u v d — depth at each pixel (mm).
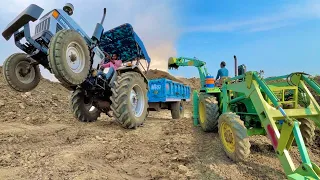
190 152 4324
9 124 6574
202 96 6051
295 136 2695
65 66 4539
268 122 3250
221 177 3309
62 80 4645
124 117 6121
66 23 5410
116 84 6219
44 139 5066
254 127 4535
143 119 6914
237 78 4469
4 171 3158
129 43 7660
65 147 4406
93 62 5984
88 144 4648
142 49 7957
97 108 7422
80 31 5805
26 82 5781
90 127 6539
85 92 6895
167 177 3301
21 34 5133
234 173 3443
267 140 5211
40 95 11672
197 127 6488
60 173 3100
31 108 8977
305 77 3902
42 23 5145
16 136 5152
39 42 5098
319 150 4555
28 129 6020
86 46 5176
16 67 5582
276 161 3961
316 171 2441
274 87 3898
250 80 3801
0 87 10305
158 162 3908
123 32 7164
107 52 8102
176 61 7977
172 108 11289
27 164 3438
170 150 4484
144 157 4180
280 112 3268
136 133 5949
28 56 5277
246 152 3598
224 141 4051
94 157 3965
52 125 6750
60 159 3609
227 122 3869
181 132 6020
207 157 4078
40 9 4738
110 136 5422
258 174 3447
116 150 4352
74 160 3596
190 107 18438
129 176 3342
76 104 7148
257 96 3580
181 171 3438
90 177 3016
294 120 2820
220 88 5887
